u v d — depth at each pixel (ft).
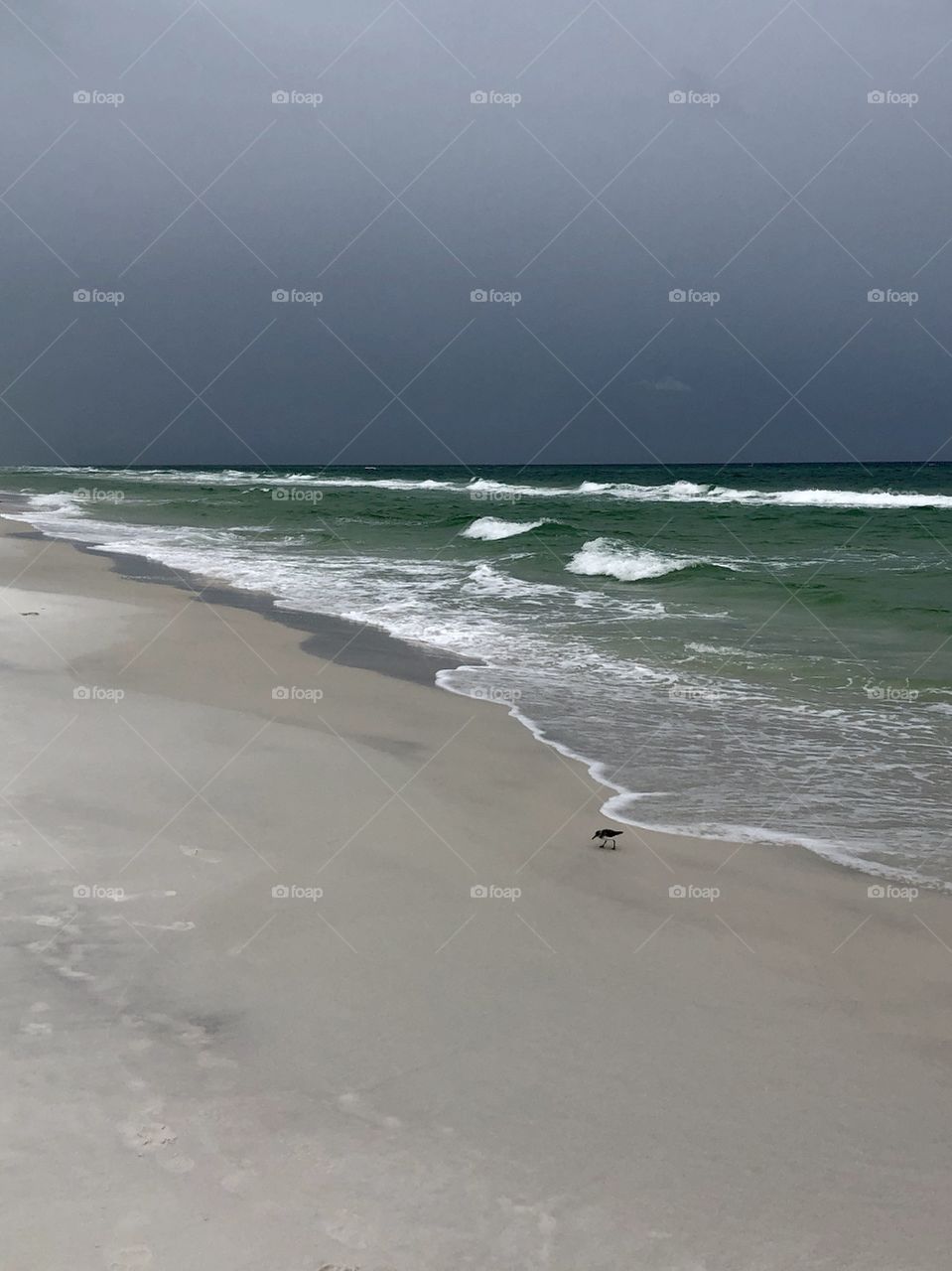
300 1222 8.75
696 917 15.60
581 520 105.09
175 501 142.00
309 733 25.79
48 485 215.51
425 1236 8.67
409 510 121.70
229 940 14.11
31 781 20.68
